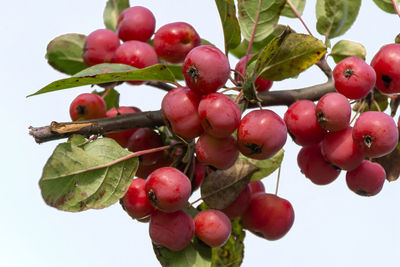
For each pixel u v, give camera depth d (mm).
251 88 661
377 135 665
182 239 676
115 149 676
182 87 669
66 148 665
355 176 706
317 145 708
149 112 695
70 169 665
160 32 720
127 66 678
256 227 718
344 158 679
